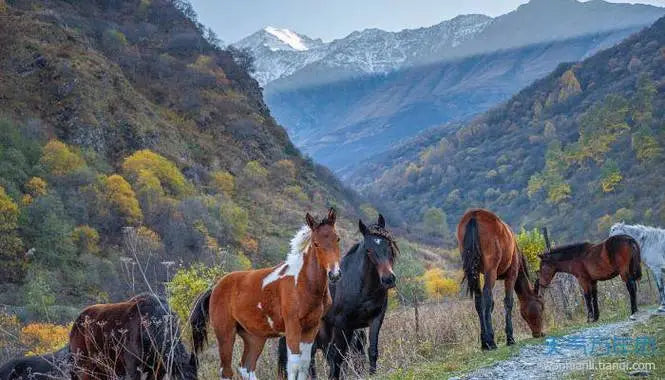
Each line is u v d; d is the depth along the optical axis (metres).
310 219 7.62
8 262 51.66
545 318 14.45
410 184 196.38
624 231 14.87
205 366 10.31
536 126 188.00
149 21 140.62
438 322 13.37
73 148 77.31
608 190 103.62
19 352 12.70
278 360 10.27
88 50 100.75
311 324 7.73
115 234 64.31
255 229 82.62
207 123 111.94
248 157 110.00
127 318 8.05
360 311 9.71
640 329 9.73
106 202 67.81
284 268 7.92
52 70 88.19
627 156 115.88
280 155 117.12
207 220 71.88
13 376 9.61
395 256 9.42
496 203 150.75
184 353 7.83
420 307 19.17
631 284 14.23
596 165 123.06
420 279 35.12
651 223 79.12
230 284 8.49
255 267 71.31
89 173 70.50
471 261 9.98
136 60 117.19
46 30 96.56
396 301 24.64
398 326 13.74
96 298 48.91
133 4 143.12
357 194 133.12
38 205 58.72
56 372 9.29
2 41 89.50
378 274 9.48
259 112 131.62
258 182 101.19
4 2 99.25
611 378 6.56
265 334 8.20
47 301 32.44
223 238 72.31
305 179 116.50
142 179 74.12
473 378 7.57
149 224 68.00
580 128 145.50
